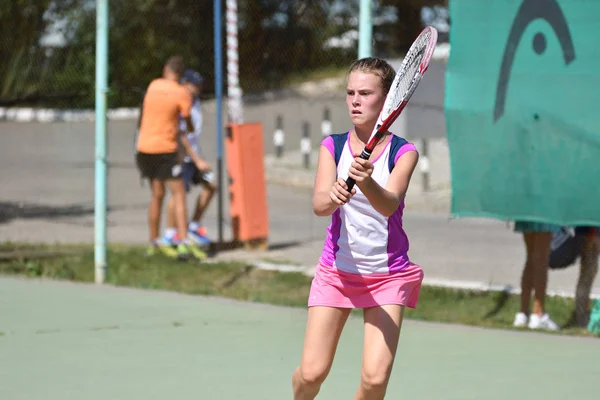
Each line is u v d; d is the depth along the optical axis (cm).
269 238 3588
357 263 1202
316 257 3186
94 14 4003
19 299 2444
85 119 7525
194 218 3294
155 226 3075
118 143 6850
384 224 1194
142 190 4850
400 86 1117
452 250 3369
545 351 1955
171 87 3017
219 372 1747
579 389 1664
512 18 2155
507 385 1684
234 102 4031
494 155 2186
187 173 3139
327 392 1620
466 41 2200
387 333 1184
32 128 7394
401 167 1172
